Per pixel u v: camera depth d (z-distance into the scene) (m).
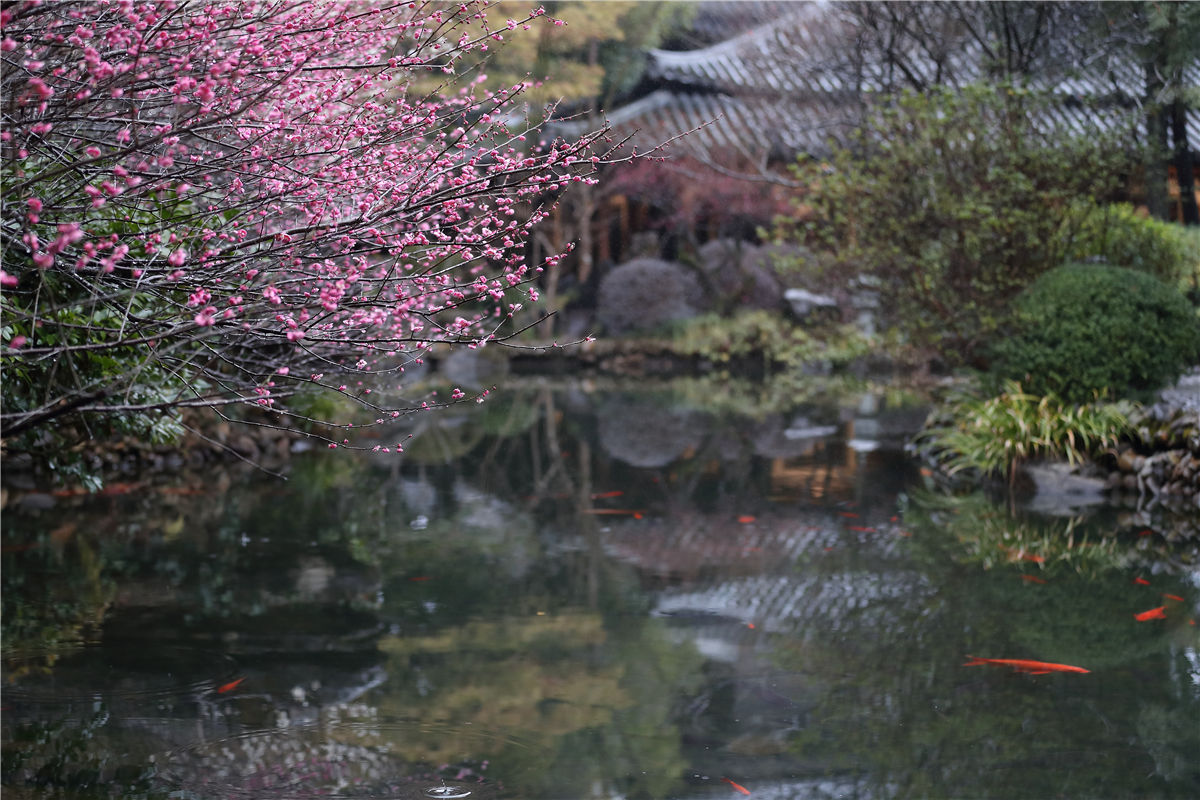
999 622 4.39
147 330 2.75
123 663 3.75
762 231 11.04
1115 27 13.41
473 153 2.94
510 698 3.48
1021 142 9.41
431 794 2.77
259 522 6.26
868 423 11.69
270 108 2.81
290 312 2.57
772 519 6.59
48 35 2.24
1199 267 10.73
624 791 2.79
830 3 15.14
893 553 5.64
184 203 3.14
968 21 13.65
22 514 6.25
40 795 2.73
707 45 27.44
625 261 26.12
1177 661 3.88
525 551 5.67
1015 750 3.08
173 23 2.49
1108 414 7.82
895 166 9.70
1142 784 2.86
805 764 2.98
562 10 16.56
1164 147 13.60
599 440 10.40
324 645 4.00
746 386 16.64
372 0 3.06
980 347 10.07
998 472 8.05
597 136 2.87
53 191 2.72
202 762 2.95
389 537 5.96
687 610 4.57
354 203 2.75
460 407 13.49
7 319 3.00
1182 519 6.52
